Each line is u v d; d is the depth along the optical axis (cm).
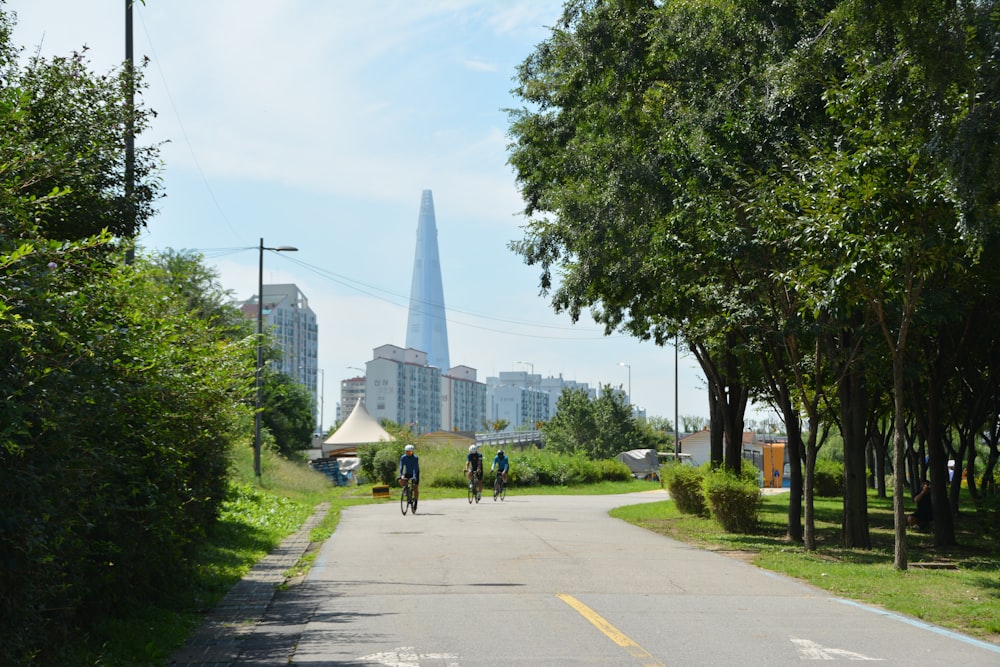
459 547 1794
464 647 832
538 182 2523
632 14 1877
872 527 2744
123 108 1252
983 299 2059
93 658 748
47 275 605
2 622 598
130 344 784
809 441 1834
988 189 1099
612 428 9075
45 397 594
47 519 612
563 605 1076
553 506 3366
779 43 1584
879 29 1253
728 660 781
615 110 1955
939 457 2122
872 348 1698
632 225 1992
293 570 1434
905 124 1277
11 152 718
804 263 1450
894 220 1343
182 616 992
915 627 959
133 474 905
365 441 6506
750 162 1667
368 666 759
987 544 2145
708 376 2791
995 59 1120
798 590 1241
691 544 1919
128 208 1251
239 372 1228
